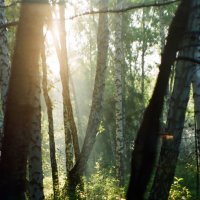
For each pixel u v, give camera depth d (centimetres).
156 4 411
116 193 1552
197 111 1301
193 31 375
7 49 1358
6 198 409
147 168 355
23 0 416
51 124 1605
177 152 540
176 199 1318
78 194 1401
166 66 355
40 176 1096
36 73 426
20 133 418
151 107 355
